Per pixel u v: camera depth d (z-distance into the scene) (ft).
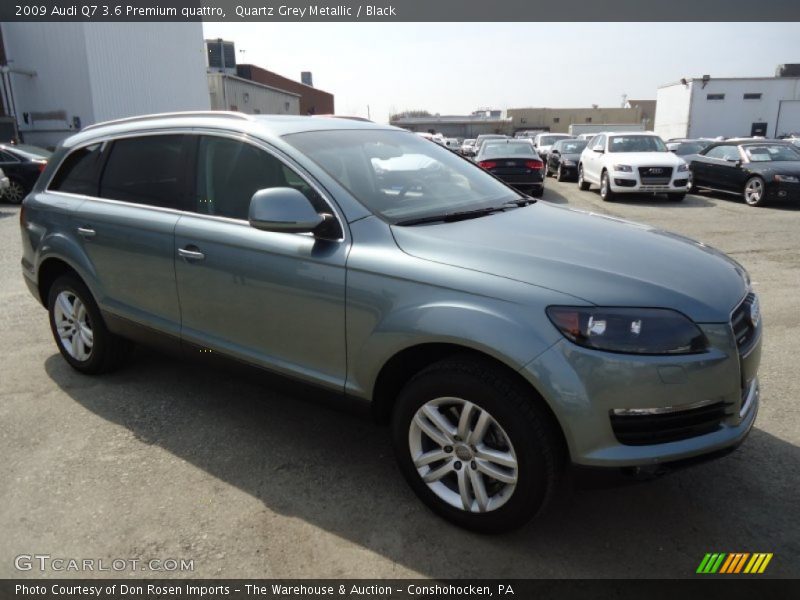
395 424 9.02
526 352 7.44
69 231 13.07
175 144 11.62
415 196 10.43
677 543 8.40
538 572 7.91
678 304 7.63
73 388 13.39
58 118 77.66
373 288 8.68
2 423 11.86
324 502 9.39
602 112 265.34
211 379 13.89
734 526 8.73
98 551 8.38
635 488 9.64
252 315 10.20
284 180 10.10
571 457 7.52
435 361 8.79
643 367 7.29
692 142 57.31
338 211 9.36
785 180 40.16
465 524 8.60
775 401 12.32
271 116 11.57
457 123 271.08
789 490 9.51
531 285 7.74
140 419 12.01
